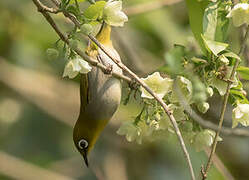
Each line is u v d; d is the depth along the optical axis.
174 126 6.91
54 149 15.70
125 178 15.07
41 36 14.74
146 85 7.06
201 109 7.14
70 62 7.24
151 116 7.45
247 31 7.21
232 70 7.12
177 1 13.15
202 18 7.54
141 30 14.56
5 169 14.67
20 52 14.97
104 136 15.03
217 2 7.56
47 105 15.59
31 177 14.74
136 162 15.45
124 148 15.48
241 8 7.17
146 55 14.50
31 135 15.70
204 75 7.23
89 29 7.02
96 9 7.19
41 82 15.62
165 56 7.24
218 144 15.05
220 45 7.06
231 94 7.55
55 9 7.11
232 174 15.03
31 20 14.73
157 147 15.30
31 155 15.43
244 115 7.49
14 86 15.10
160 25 14.48
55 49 7.25
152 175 15.25
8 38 14.80
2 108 15.46
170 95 7.55
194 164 13.62
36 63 15.38
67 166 15.41
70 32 7.12
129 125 7.99
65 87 16.03
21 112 15.70
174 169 15.17
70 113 15.77
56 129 15.84
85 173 15.48
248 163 14.98
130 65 13.65
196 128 7.75
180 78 7.19
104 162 15.39
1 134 15.61
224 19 7.52
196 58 7.23
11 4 14.65
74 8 7.15
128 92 7.89
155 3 13.09
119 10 7.22
